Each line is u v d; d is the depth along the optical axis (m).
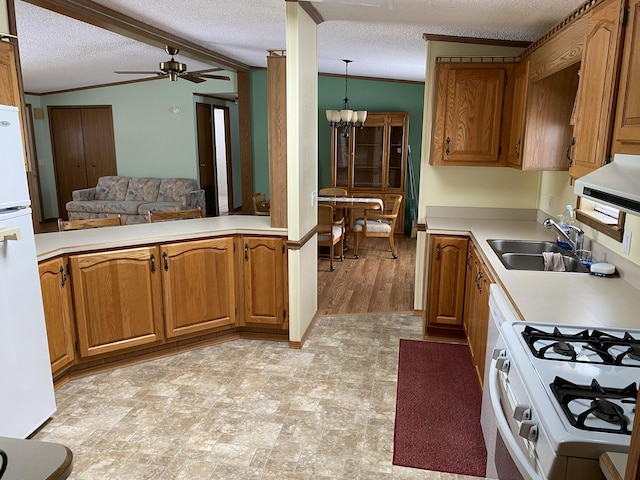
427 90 3.87
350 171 7.50
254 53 6.00
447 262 3.50
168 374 3.10
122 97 8.26
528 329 1.60
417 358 3.32
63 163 8.73
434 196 4.02
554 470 1.05
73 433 2.46
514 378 1.42
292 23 3.00
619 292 2.09
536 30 3.24
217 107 8.92
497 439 1.67
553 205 3.44
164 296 3.23
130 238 3.05
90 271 2.93
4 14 2.61
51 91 8.34
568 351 1.43
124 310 3.09
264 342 3.61
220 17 3.92
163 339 3.30
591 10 1.89
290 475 2.16
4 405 2.19
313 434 2.46
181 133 8.17
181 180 7.98
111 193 8.12
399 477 2.15
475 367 2.92
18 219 2.24
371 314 4.21
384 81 7.59
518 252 3.08
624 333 1.60
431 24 3.35
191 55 5.51
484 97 3.40
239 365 3.22
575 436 1.04
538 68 2.78
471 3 2.67
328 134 7.78
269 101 3.23
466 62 3.43
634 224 2.18
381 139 7.43
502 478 1.55
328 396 2.83
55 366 2.79
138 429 2.50
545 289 2.10
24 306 2.29
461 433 2.47
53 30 4.20
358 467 2.21
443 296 3.56
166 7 3.60
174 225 3.52
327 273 5.51
